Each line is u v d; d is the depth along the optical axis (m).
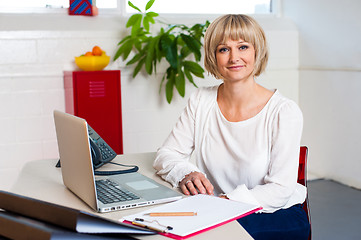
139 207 1.41
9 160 3.72
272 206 1.56
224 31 1.68
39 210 1.05
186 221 1.25
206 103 1.87
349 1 3.95
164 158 1.80
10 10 3.75
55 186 1.65
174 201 1.45
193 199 1.46
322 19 4.27
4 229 1.06
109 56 3.74
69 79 3.59
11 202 1.12
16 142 3.72
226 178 1.80
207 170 1.86
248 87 1.75
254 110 1.76
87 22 3.87
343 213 3.55
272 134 1.70
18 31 3.62
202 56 4.20
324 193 4.00
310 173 4.57
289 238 1.53
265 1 4.69
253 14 4.60
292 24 4.61
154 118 4.15
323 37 4.28
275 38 4.48
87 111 3.53
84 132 1.30
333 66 4.19
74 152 1.41
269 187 1.58
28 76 3.68
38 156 3.80
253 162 1.71
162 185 1.61
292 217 1.61
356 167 4.03
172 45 3.66
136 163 1.99
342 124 4.14
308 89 4.52
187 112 1.92
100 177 1.72
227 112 1.81
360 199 3.83
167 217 1.29
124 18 3.99
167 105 4.18
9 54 3.61
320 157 4.44
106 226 1.05
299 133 1.67
